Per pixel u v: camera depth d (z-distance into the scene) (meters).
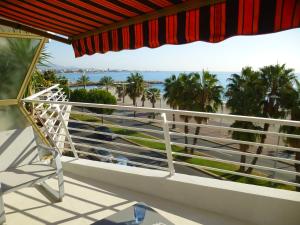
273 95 16.91
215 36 1.49
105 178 3.63
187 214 2.94
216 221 2.82
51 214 2.90
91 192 3.38
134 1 1.72
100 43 2.57
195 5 1.56
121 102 57.09
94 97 41.12
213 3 1.47
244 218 2.82
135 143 26.81
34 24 2.83
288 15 1.17
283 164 20.78
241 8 1.34
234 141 2.70
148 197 3.29
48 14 2.42
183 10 1.65
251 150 23.75
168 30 1.80
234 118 2.58
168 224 2.01
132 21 2.09
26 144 3.67
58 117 3.89
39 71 6.30
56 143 4.32
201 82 21.67
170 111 2.97
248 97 17.47
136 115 46.25
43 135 4.04
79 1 1.94
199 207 3.05
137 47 2.11
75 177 3.78
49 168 3.19
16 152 3.56
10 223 2.73
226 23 1.42
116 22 2.25
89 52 2.76
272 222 2.69
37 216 2.86
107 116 3.40
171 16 1.76
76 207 3.04
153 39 1.94
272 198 2.65
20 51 3.76
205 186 2.97
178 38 1.73
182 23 1.68
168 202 3.18
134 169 3.53
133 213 2.15
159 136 30.33
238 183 2.98
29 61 3.91
